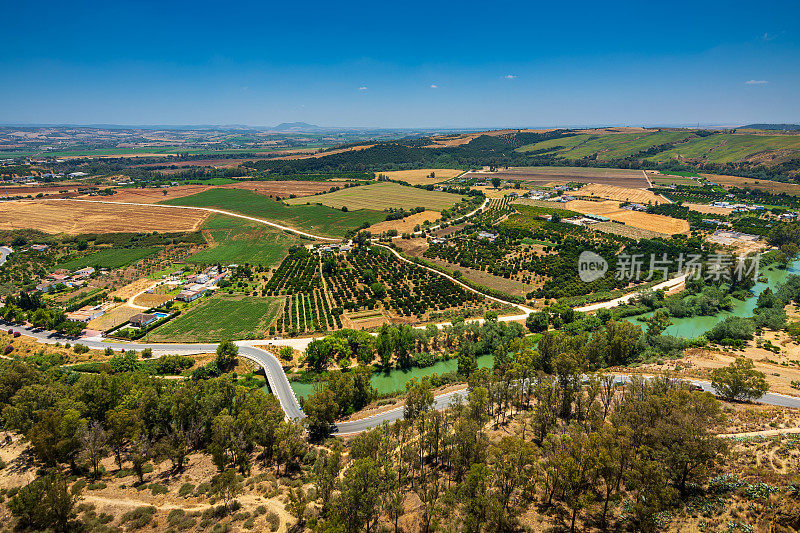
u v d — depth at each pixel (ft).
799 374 390.21
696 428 216.54
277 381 426.92
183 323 565.53
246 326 556.10
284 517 227.40
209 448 285.84
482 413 301.84
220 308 613.93
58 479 253.65
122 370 432.25
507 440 227.40
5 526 217.15
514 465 216.13
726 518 195.62
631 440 229.86
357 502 208.13
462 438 251.39
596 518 208.64
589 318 540.93
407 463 268.21
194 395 331.77
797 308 560.61
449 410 340.18
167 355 459.32
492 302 633.20
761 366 414.00
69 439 272.72
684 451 209.26
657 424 228.84
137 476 274.16
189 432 307.37
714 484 215.51
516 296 643.86
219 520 225.15
